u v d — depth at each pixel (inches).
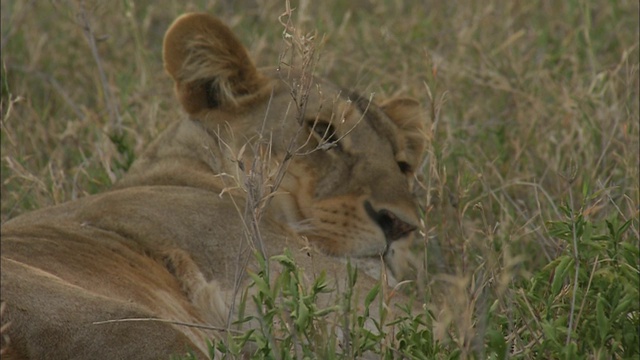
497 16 620.1
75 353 268.2
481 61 557.3
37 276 279.7
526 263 396.2
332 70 580.4
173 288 334.3
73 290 277.7
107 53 608.4
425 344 270.7
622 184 416.5
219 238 345.1
